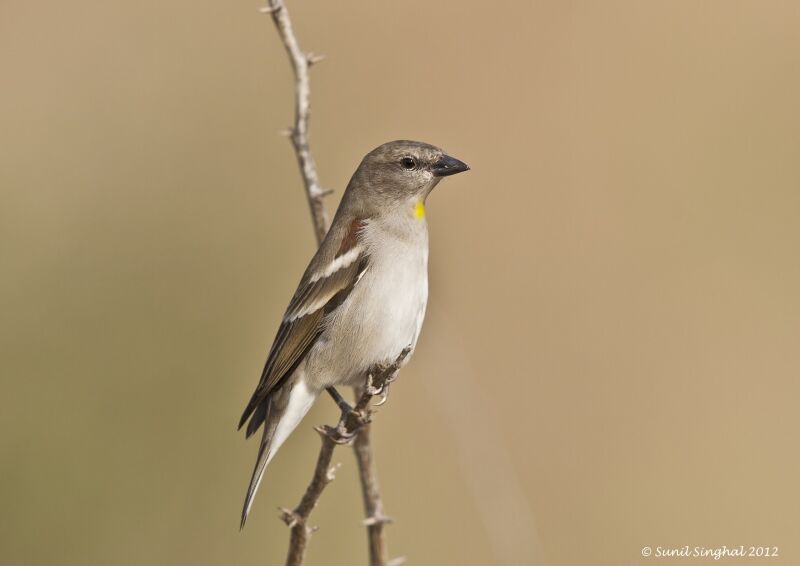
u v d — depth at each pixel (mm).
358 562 13609
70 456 13609
